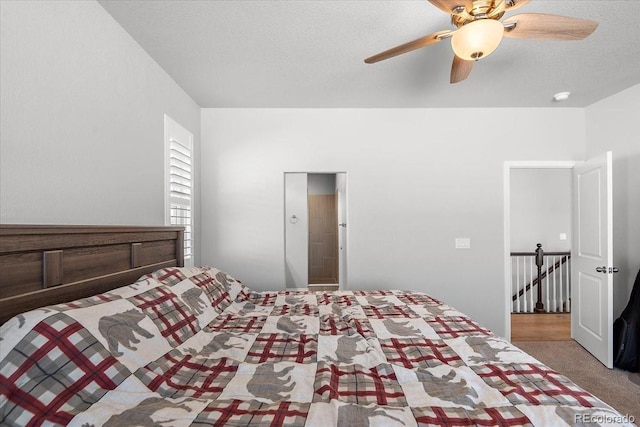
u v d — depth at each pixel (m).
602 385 2.71
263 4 1.93
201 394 1.13
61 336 1.04
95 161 1.87
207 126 3.71
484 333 1.74
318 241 6.49
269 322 1.91
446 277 3.74
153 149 2.58
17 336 0.99
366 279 3.73
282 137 3.73
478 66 2.74
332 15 2.04
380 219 3.75
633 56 2.57
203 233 3.69
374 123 3.76
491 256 3.75
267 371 1.29
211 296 2.08
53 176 1.56
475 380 1.22
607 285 3.07
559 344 3.63
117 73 2.09
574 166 3.73
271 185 3.71
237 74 2.86
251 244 3.70
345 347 1.56
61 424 0.89
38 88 1.47
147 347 1.28
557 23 1.60
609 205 3.09
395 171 3.75
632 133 3.19
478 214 3.76
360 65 2.71
